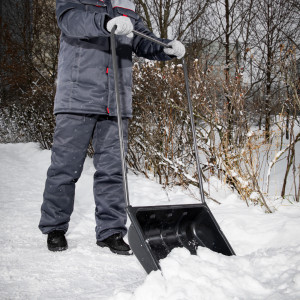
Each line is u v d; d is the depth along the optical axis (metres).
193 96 4.14
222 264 1.65
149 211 1.79
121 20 2.02
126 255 2.30
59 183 2.37
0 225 2.94
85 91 2.33
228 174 3.49
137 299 1.43
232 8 7.53
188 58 8.15
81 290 1.75
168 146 4.33
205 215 1.99
